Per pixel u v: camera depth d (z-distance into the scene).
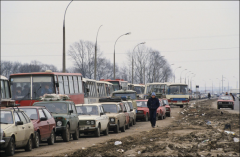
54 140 24.14
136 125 41.78
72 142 24.72
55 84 36.62
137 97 53.75
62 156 16.86
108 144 21.70
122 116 33.91
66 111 25.94
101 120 29.20
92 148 19.53
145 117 48.47
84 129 28.00
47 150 19.91
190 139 24.16
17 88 36.34
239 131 30.34
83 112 29.59
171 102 85.88
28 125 19.72
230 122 39.75
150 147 19.89
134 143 22.14
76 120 26.98
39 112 22.38
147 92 87.44
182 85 86.19
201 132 28.88
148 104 35.44
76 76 44.53
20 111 19.69
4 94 30.27
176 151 18.83
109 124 31.69
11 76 36.62
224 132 27.80
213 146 20.75
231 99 80.00
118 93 50.44
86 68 123.38
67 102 26.56
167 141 23.05
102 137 28.33
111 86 68.44
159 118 51.06
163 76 161.75
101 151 18.45
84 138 28.11
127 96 48.72
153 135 27.17
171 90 86.00
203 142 22.58
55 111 25.75
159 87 86.75
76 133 26.89
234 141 23.47
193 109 70.00
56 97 29.20
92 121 28.11
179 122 43.28
